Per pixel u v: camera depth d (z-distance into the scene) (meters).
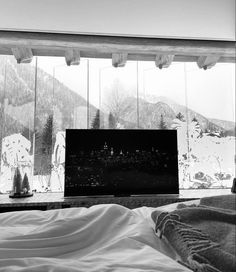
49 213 1.09
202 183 3.14
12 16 2.23
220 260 0.64
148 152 2.80
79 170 2.70
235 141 3.21
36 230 0.82
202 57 3.01
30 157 2.93
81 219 0.89
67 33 2.51
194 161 3.15
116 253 0.71
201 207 0.95
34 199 2.53
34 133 2.95
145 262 0.62
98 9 2.18
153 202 2.58
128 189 2.73
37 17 2.25
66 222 0.85
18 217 1.02
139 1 2.10
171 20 2.33
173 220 0.82
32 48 2.66
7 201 2.42
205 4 2.13
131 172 2.76
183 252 0.69
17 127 2.93
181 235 0.76
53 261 0.64
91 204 2.51
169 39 2.66
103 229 0.87
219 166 3.18
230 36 2.60
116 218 0.95
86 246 0.79
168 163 2.81
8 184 2.88
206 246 0.69
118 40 2.60
